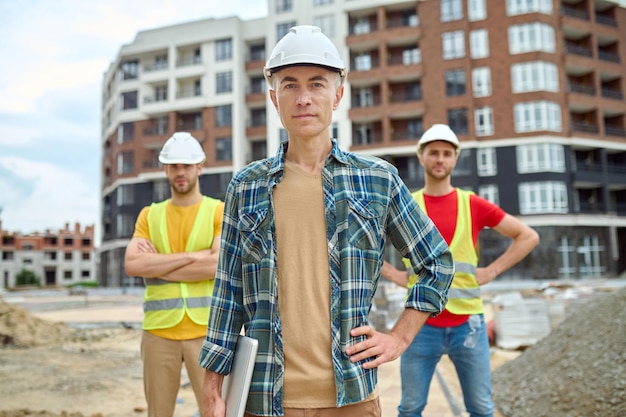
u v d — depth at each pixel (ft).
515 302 28.07
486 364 10.57
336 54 5.98
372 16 110.73
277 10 112.37
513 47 102.53
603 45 114.21
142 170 128.36
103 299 91.76
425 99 103.50
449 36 103.91
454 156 11.55
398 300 34.19
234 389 5.66
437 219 11.27
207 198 12.21
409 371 10.66
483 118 103.09
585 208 108.58
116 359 28.12
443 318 10.54
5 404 18.24
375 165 6.09
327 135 6.21
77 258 259.39
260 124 125.80
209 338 6.00
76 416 16.58
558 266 96.58
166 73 125.90
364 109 105.09
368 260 5.77
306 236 5.84
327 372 5.55
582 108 106.22
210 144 121.80
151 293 11.32
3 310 36.17
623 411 12.21
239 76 121.80
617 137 106.01
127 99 133.28
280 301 5.75
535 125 99.91
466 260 10.91
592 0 108.06
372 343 5.60
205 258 11.10
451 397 17.08
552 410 13.74
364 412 5.65
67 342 35.24
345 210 5.79
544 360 16.48
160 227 11.81
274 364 5.61
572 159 103.60
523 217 98.68
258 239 5.87
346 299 5.59
